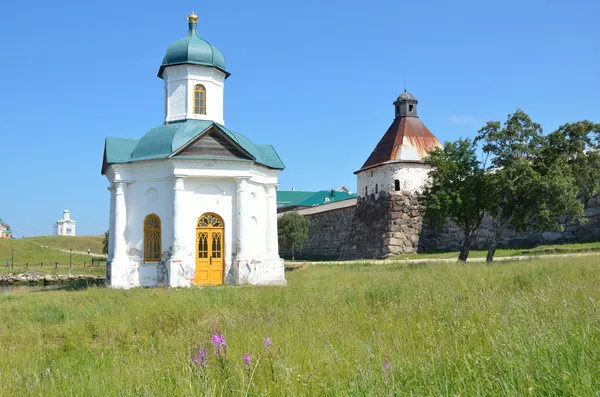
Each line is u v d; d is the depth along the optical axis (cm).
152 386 724
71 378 861
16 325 1572
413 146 5219
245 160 2759
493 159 3153
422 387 585
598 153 3130
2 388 827
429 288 1547
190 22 3172
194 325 1414
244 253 2745
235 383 660
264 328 1149
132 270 2741
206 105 3077
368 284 1839
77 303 1938
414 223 5056
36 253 7606
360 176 5653
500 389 550
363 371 630
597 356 597
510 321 837
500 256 3900
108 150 2784
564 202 2989
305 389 622
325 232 6425
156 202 2773
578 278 1526
